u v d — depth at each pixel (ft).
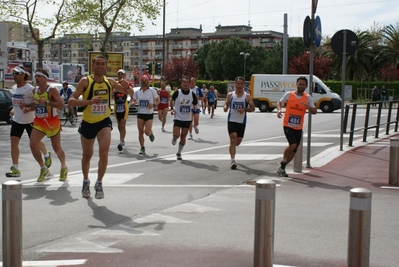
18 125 31.50
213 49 312.71
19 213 13.89
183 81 39.34
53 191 27.63
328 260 16.85
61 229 20.25
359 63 198.08
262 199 13.93
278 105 33.04
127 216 22.39
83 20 115.44
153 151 45.37
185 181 31.04
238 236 19.42
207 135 60.34
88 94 24.80
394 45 196.54
